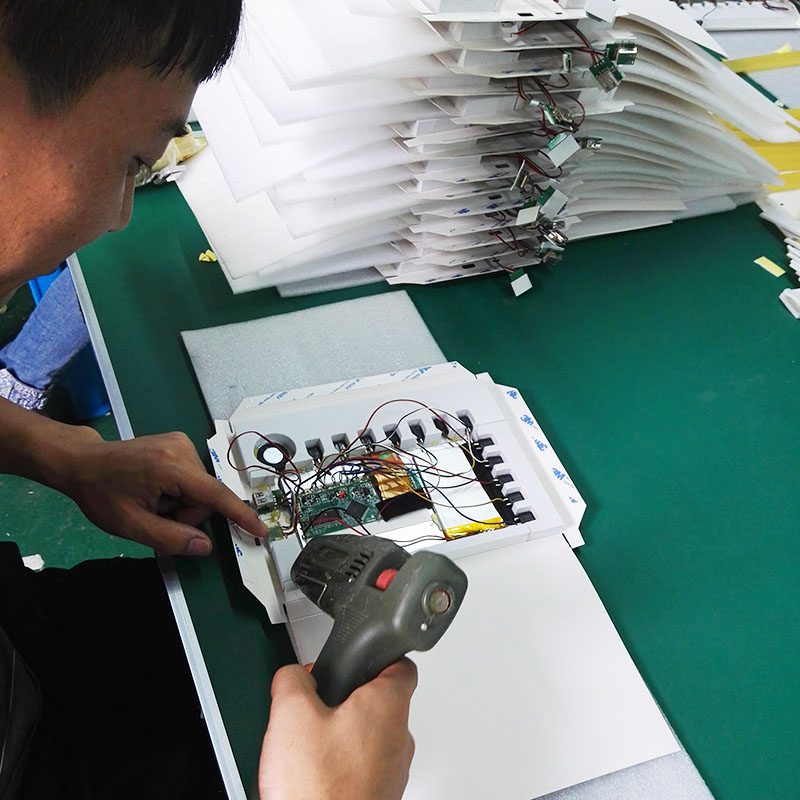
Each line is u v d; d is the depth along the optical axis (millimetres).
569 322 1020
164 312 941
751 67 1552
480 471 819
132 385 860
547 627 716
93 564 928
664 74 995
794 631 757
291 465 777
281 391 862
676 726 686
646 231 1175
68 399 1651
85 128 443
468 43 811
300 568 619
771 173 1211
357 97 841
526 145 944
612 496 846
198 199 1043
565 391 939
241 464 773
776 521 844
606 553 797
